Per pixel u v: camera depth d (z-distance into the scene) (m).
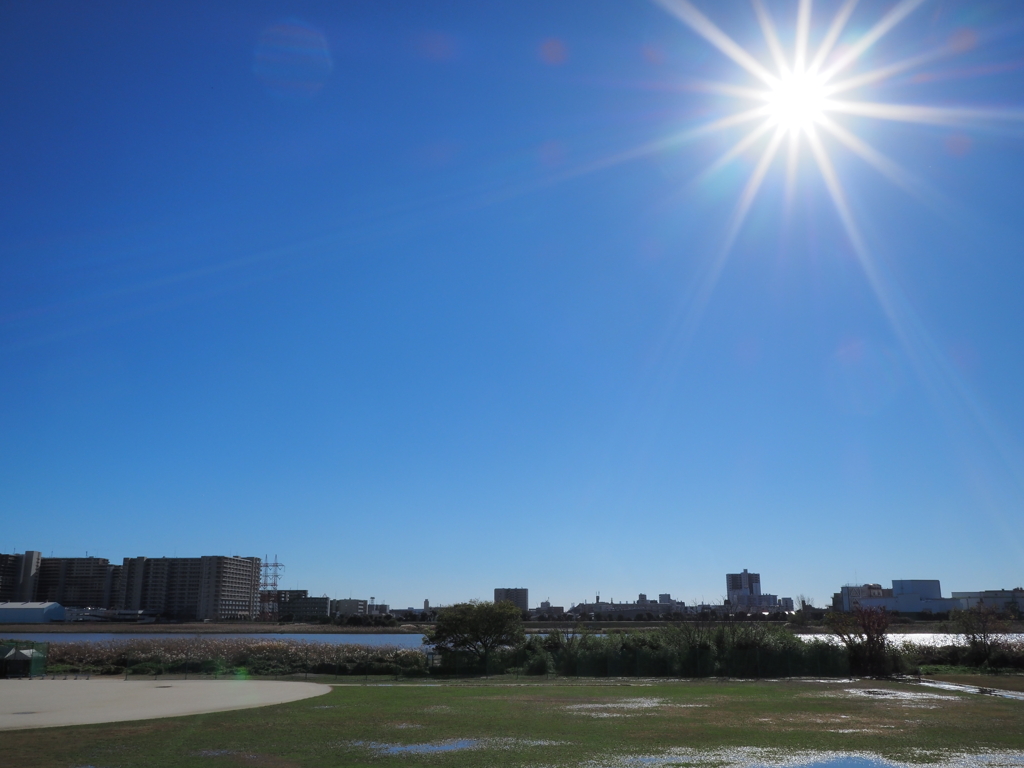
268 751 20.97
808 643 52.94
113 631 193.50
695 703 33.16
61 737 23.34
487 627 58.41
